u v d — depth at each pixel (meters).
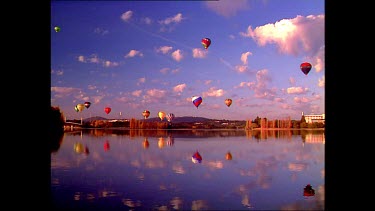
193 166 10.69
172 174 9.05
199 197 6.39
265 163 11.41
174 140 23.70
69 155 13.23
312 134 34.97
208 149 16.41
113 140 22.73
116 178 8.36
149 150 15.71
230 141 22.59
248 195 6.51
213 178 8.61
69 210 5.28
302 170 9.89
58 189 6.93
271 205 5.73
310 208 5.50
